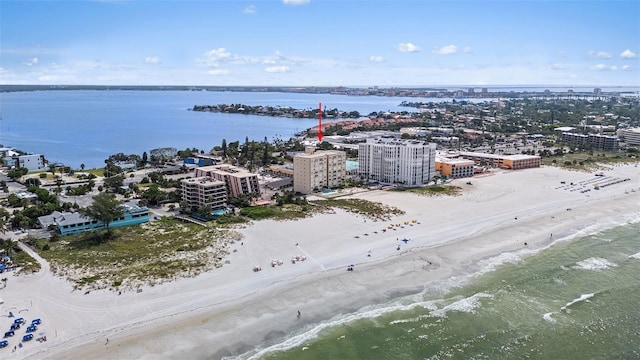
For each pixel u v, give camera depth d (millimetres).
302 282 137125
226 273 141375
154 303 123125
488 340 110438
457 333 112938
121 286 131875
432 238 176125
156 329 111812
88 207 175250
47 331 109750
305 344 107500
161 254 155250
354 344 107875
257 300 126188
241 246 163125
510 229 188750
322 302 126312
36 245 163625
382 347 107000
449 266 151000
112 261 149125
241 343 107438
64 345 104938
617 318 120562
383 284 137375
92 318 115562
